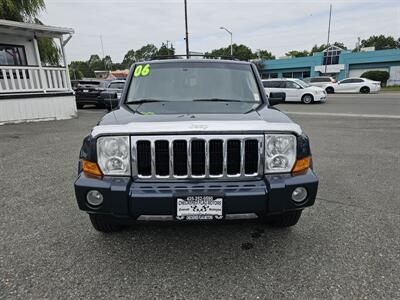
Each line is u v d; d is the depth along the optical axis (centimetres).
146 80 344
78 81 1692
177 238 284
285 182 227
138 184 226
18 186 420
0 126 959
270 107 309
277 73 4988
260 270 238
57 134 820
